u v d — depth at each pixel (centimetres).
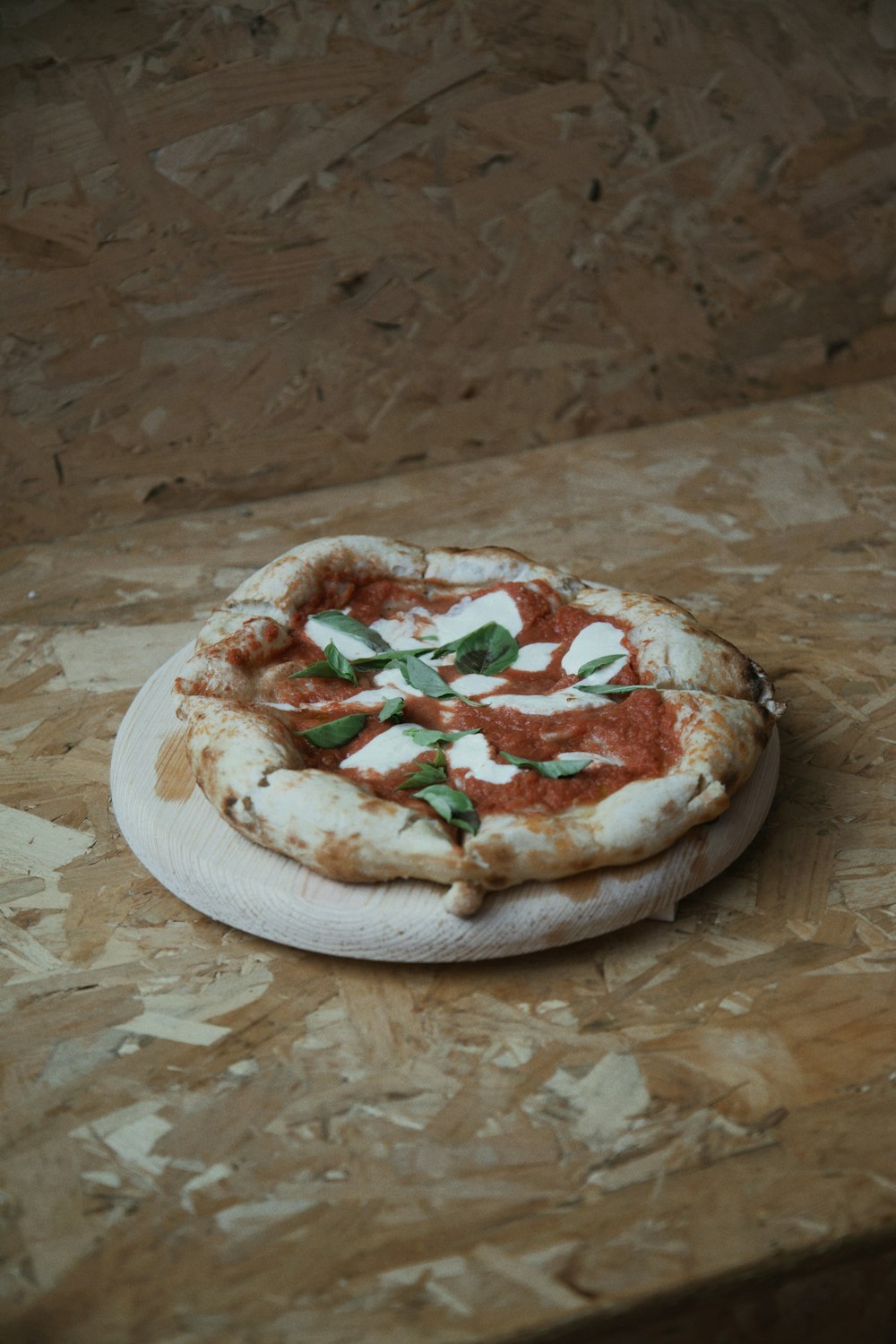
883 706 137
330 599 129
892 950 106
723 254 194
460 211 179
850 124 190
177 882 109
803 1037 98
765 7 179
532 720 112
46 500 178
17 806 126
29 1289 81
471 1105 93
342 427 188
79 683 146
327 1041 99
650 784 103
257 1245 83
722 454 193
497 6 168
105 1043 99
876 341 209
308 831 100
